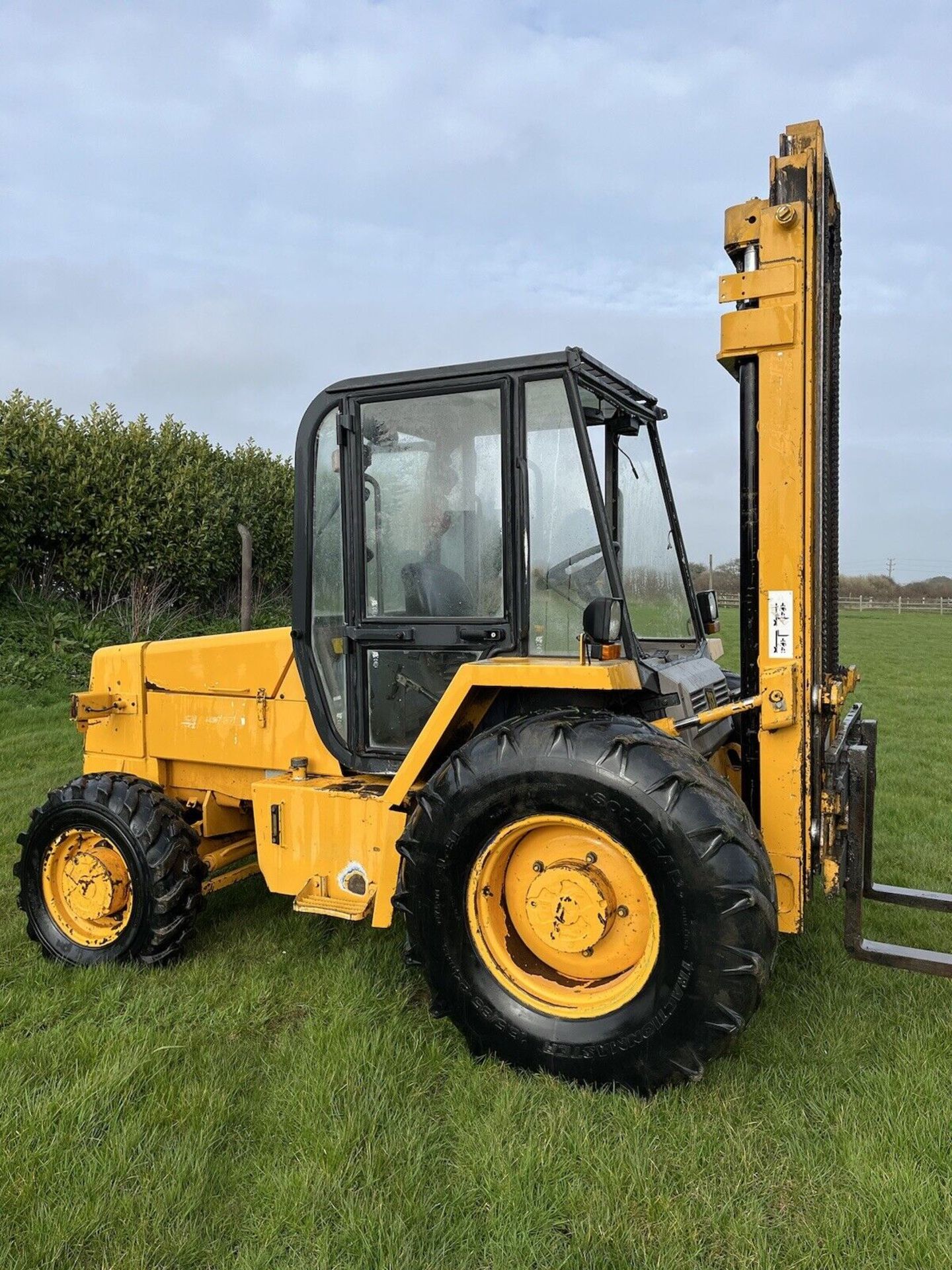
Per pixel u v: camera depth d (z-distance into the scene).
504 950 2.76
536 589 3.00
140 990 3.28
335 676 3.37
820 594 2.94
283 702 3.59
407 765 2.98
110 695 4.05
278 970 3.43
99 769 4.15
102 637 11.77
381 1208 2.09
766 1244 1.97
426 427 3.14
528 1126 2.38
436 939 2.74
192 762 3.92
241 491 14.89
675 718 3.06
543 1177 2.19
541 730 2.64
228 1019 3.04
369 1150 2.29
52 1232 2.04
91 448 12.52
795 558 2.70
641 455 3.72
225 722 3.74
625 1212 2.08
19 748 7.76
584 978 2.70
